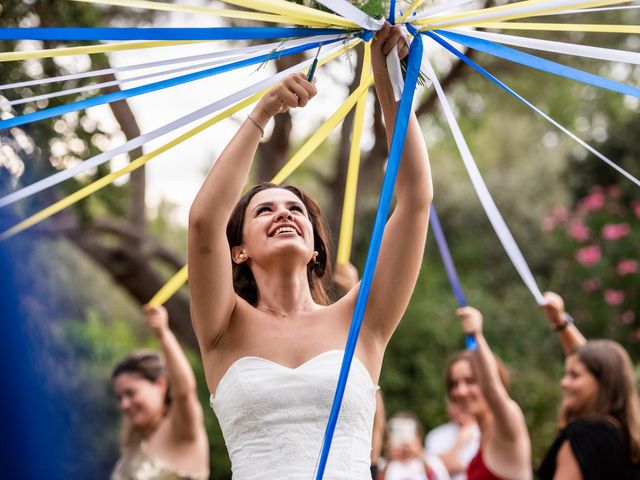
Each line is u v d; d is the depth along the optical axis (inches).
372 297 100.0
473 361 158.2
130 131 259.1
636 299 343.9
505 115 408.8
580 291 356.5
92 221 277.3
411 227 99.5
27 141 196.1
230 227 106.0
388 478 197.8
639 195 355.6
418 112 315.6
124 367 160.7
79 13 217.8
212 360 97.3
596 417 138.1
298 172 350.6
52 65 202.5
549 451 140.4
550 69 90.0
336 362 94.0
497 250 439.5
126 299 482.3
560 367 384.5
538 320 398.3
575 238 360.5
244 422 91.6
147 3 82.4
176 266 315.0
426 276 399.2
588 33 294.0
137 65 89.3
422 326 378.6
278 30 87.6
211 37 83.1
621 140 370.3
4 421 121.6
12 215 150.3
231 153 92.8
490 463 159.0
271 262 99.7
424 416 371.2
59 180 86.0
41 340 151.6
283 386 91.7
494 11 88.5
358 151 125.2
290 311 99.7
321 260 113.3
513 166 482.0
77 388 363.9
